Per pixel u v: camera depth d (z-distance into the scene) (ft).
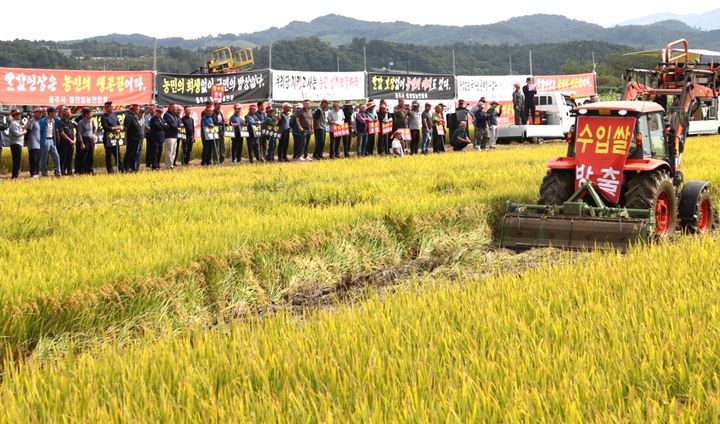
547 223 39.32
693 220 43.24
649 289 24.44
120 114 89.97
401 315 22.16
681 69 50.29
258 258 33.91
